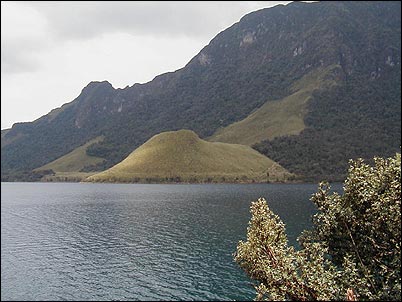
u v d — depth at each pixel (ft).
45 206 524.52
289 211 363.97
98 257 216.74
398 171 60.85
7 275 183.52
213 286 160.15
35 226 342.03
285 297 53.01
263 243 54.44
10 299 152.05
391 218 58.29
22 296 155.22
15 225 348.38
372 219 61.11
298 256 56.44
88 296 153.69
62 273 185.98
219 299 145.89
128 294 154.40
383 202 59.11
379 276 60.80
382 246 60.85
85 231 308.40
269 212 57.26
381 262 60.49
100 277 178.19
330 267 58.34
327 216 64.69
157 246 239.71
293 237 230.68
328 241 66.54
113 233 294.05
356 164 66.39
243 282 164.35
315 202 69.26
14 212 460.55
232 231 280.72
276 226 56.29
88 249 239.09
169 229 300.61
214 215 374.02
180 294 152.25
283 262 53.31
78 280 174.40
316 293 52.39
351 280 57.06
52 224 352.49
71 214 429.38
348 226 64.18
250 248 55.01
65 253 229.45
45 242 264.72
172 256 212.23
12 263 206.49
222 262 196.03
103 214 418.72
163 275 177.37
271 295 51.37
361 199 61.57
